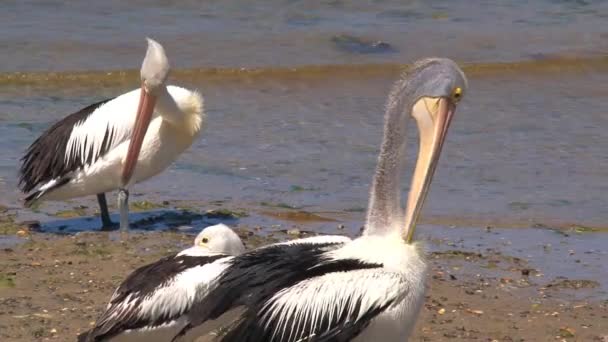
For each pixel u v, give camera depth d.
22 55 23.70
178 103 14.43
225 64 24.00
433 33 27.00
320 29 26.89
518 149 18.44
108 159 14.45
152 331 9.33
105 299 11.27
